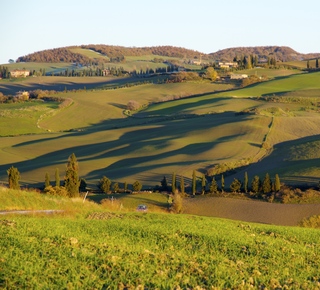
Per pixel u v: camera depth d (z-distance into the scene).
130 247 25.25
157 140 117.88
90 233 27.95
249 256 25.92
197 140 116.06
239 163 92.81
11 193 37.00
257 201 64.56
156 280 20.38
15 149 119.56
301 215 53.62
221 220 38.44
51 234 25.88
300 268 24.55
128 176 85.38
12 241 23.53
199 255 25.03
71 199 41.62
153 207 58.94
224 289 20.25
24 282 18.73
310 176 78.06
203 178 75.25
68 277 19.72
